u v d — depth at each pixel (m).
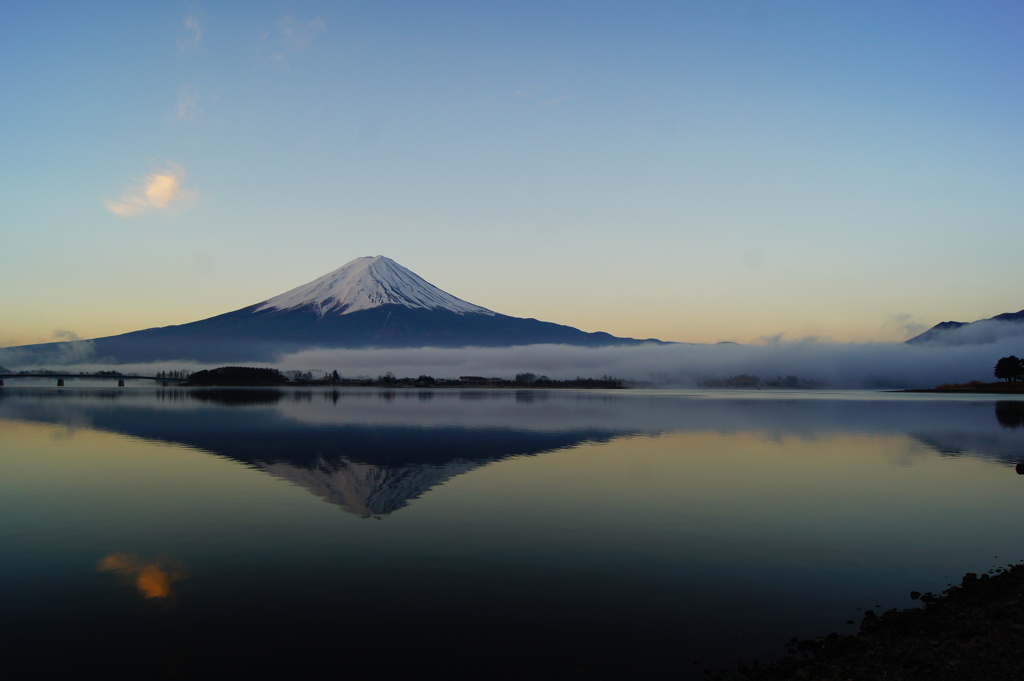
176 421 60.47
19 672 11.12
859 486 27.03
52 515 21.44
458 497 24.50
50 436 46.22
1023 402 110.12
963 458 35.81
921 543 18.58
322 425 56.12
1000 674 10.51
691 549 17.91
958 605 13.73
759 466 32.44
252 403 97.62
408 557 16.97
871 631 12.60
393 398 123.81
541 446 40.62
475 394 155.75
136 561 16.62
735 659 11.64
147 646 12.05
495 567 16.31
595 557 17.09
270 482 27.47
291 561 16.66
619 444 41.91
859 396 155.00
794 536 19.20
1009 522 20.97
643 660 11.59
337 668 11.27
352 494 24.92
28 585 14.98
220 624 12.98
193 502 23.44
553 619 13.27
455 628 12.85
